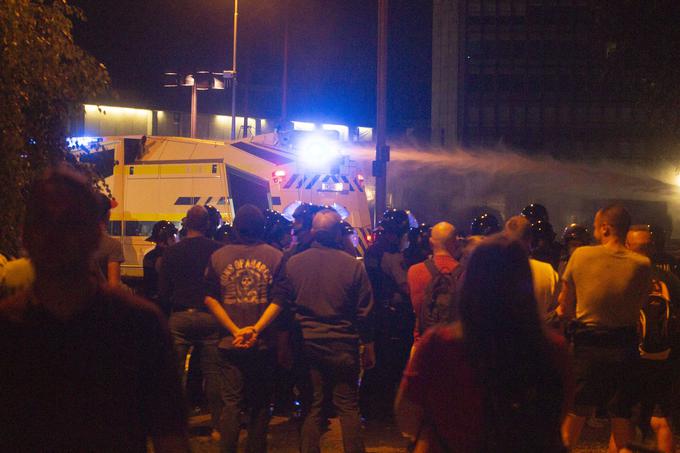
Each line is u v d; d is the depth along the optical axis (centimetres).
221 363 710
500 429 313
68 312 272
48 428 268
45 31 978
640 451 392
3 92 905
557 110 7962
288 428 901
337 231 696
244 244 717
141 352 277
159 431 282
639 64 2122
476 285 320
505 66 8031
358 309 684
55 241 268
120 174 1867
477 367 315
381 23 1945
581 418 656
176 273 795
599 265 642
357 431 675
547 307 696
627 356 643
